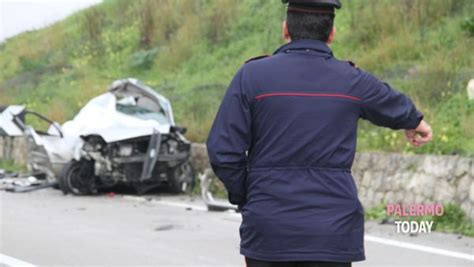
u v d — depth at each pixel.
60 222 15.34
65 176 19.64
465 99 18.30
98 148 19.31
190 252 12.30
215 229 14.48
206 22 30.09
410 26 22.78
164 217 15.96
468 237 13.49
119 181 19.50
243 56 27.11
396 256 11.86
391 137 17.39
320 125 5.02
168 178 19.92
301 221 4.89
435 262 11.45
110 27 34.62
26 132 21.14
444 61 20.19
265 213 4.95
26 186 20.70
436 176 14.80
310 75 5.12
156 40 31.58
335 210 4.94
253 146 5.13
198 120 23.09
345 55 23.27
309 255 4.87
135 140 19.17
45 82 32.81
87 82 30.56
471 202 14.08
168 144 19.67
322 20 5.23
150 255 12.08
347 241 4.94
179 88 26.86
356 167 16.52
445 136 16.38
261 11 28.97
